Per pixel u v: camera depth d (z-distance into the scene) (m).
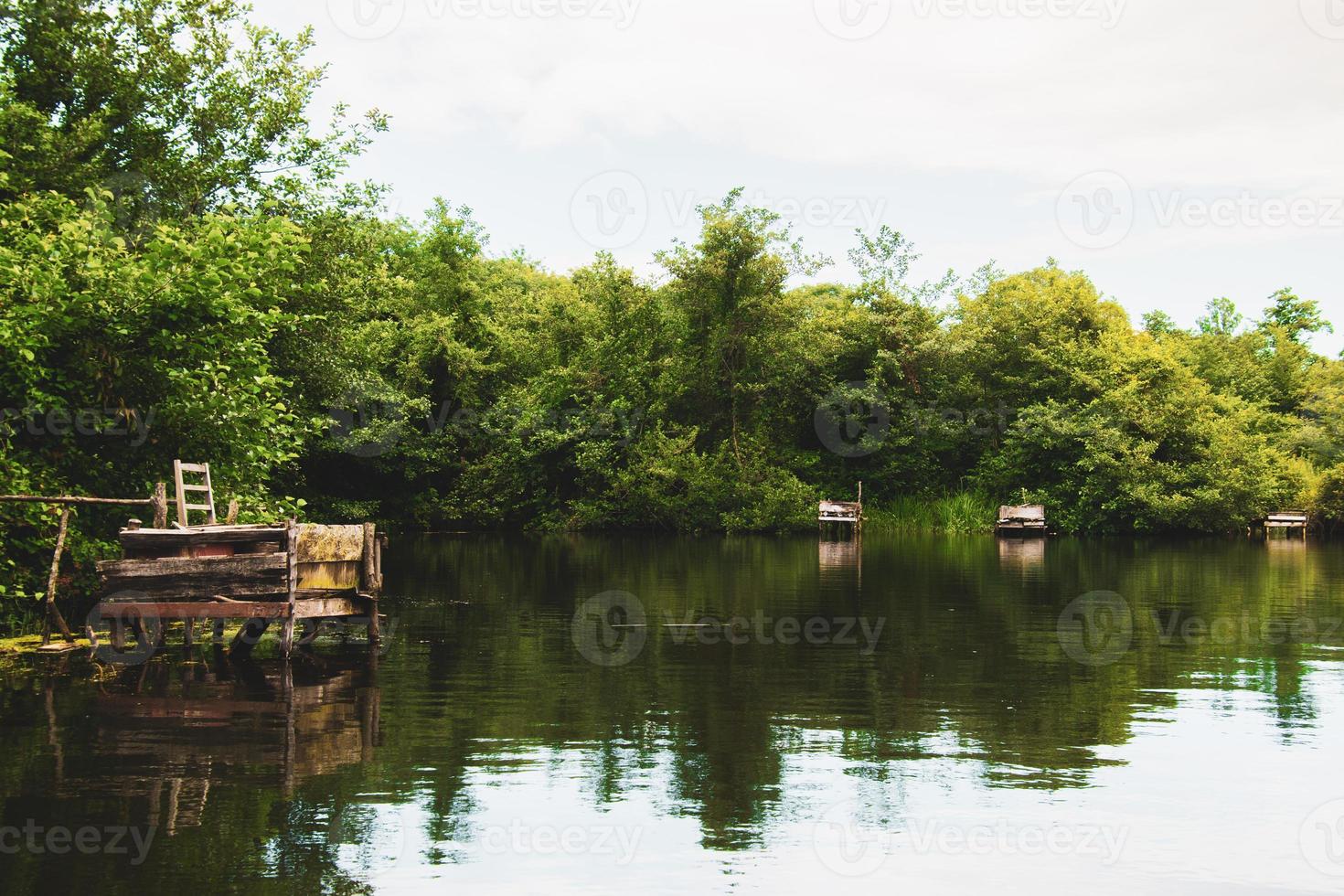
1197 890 4.50
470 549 22.69
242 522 12.16
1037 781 5.91
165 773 5.86
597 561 19.39
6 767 5.94
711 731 6.93
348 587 9.77
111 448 10.99
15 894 4.25
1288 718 7.38
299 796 5.50
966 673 8.90
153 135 16.09
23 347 9.58
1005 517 28.84
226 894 4.28
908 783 5.86
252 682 8.27
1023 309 31.81
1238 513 28.78
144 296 10.10
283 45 17.58
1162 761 6.29
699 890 4.42
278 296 11.56
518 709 7.48
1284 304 43.75
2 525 9.98
